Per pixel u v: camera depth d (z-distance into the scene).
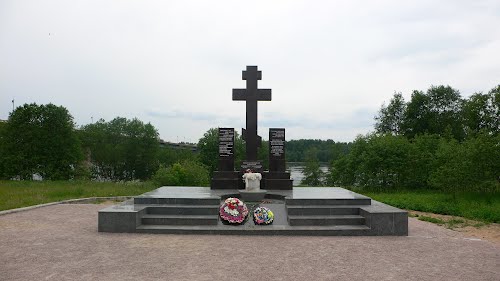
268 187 18.50
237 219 12.67
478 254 9.81
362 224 12.91
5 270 7.98
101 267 8.28
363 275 7.94
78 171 44.47
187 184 32.62
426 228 13.74
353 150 40.50
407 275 7.98
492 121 43.31
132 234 11.91
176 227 12.34
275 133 18.80
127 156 69.50
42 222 13.75
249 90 19.05
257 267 8.43
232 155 18.67
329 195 15.52
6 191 24.53
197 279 7.55
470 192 24.53
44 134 42.34
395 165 35.25
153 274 7.84
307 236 11.99
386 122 57.12
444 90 52.19
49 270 8.01
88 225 13.27
